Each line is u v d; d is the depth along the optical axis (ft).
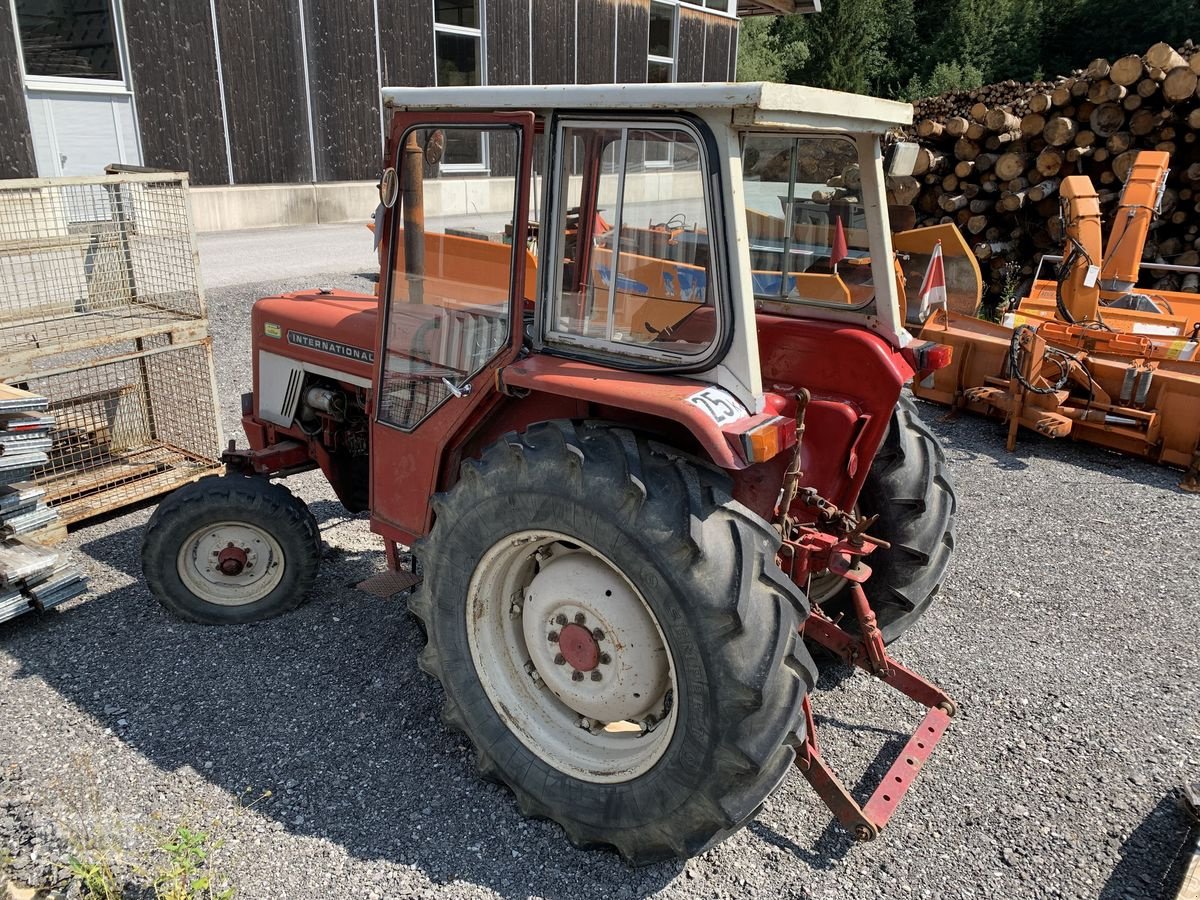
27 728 9.96
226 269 33.83
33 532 13.56
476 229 9.14
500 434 9.99
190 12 39.14
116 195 16.17
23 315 15.75
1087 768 9.91
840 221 9.97
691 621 7.45
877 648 9.66
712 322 8.04
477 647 9.21
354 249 39.55
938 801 9.37
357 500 13.84
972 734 10.43
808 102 7.43
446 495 9.16
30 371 13.84
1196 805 9.01
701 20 64.13
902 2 120.78
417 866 8.34
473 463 8.83
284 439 13.61
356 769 9.53
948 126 32.58
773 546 7.91
